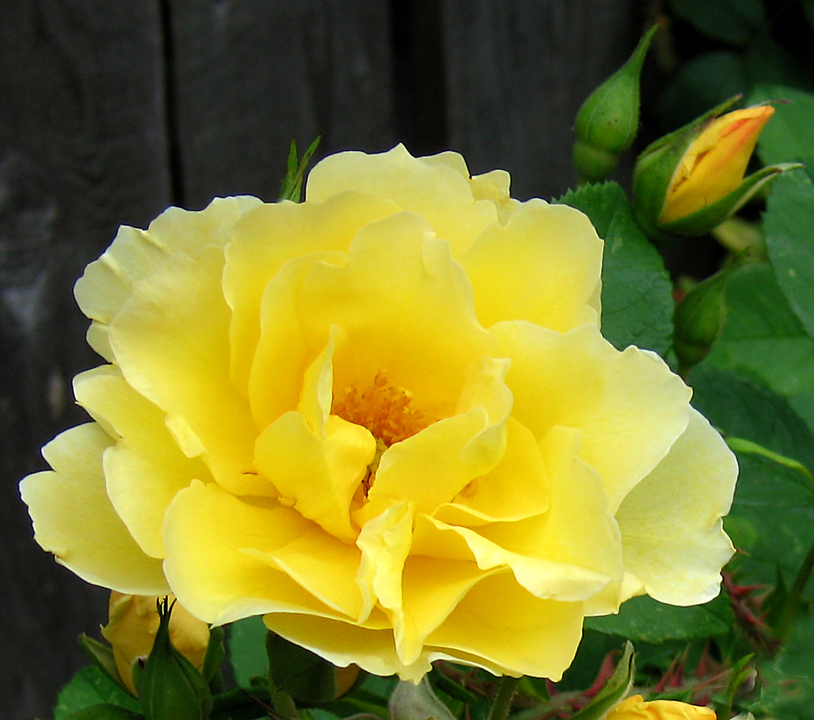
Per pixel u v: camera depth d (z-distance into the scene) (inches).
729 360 16.0
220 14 18.0
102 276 10.3
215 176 18.3
